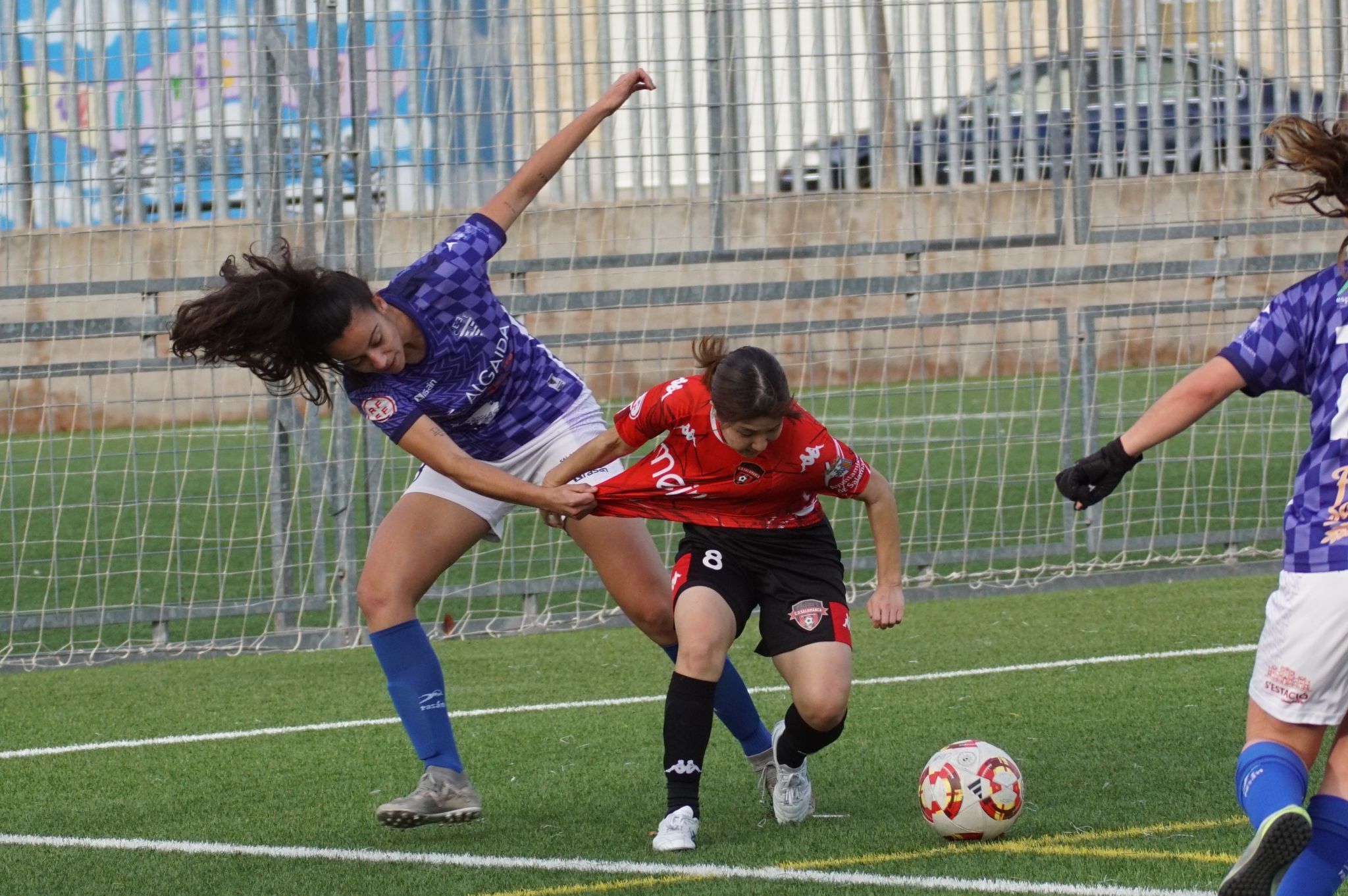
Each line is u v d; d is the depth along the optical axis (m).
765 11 25.66
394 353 12.16
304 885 11.48
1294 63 29.05
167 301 28.23
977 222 29.16
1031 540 28.52
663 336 26.28
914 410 42.53
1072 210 26.11
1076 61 25.98
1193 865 10.73
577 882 11.16
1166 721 16.12
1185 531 28.86
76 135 23.95
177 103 27.31
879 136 27.61
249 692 20.30
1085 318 25.70
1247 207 26.97
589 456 12.61
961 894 10.34
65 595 27.58
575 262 25.17
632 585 13.36
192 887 11.55
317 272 12.02
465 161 25.22
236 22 25.19
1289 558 8.55
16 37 23.66
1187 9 29.00
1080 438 26.61
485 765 15.65
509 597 25.78
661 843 11.87
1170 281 31.09
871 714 17.20
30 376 23.70
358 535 26.59
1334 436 8.42
